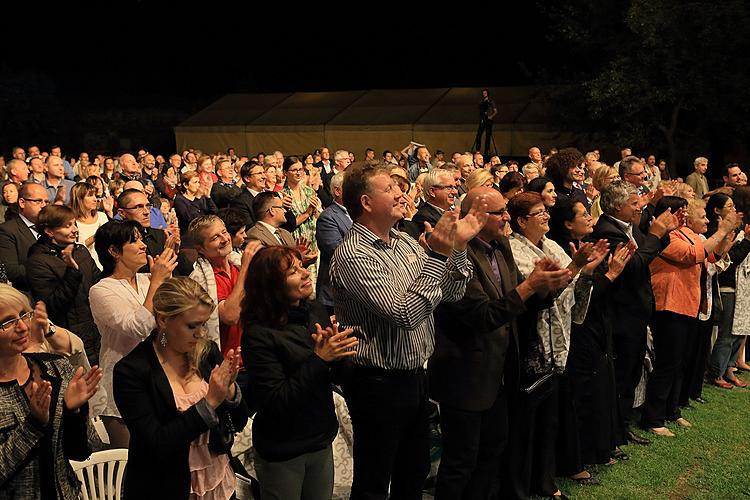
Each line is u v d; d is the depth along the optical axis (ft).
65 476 8.41
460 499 12.69
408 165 42.19
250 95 92.02
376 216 10.21
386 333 10.07
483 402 11.83
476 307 11.35
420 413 10.57
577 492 14.69
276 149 83.15
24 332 8.02
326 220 18.74
